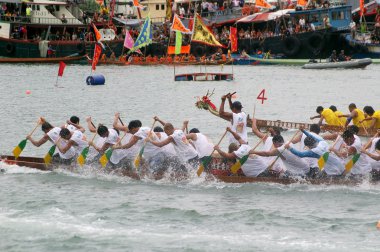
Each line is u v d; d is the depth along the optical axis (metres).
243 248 44.50
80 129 66.69
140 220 50.22
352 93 136.00
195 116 105.56
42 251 44.34
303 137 60.06
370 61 190.50
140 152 61.06
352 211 52.47
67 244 45.38
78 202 54.91
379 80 159.62
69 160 64.69
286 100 127.06
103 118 104.50
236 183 60.38
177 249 44.38
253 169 60.62
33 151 76.44
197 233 47.38
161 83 161.12
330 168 59.19
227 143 82.56
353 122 81.44
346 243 45.25
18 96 131.12
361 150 58.41
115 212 52.16
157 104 121.25
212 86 153.00
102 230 47.84
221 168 61.94
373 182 59.09
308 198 56.12
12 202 54.69
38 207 53.31
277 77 172.12
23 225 48.78
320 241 45.69
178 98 130.62
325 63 194.00
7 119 100.75
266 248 44.47
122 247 44.81
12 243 45.53
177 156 61.44
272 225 49.12
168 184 61.16
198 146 61.62
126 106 118.56
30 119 101.56
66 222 49.47
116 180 62.31
